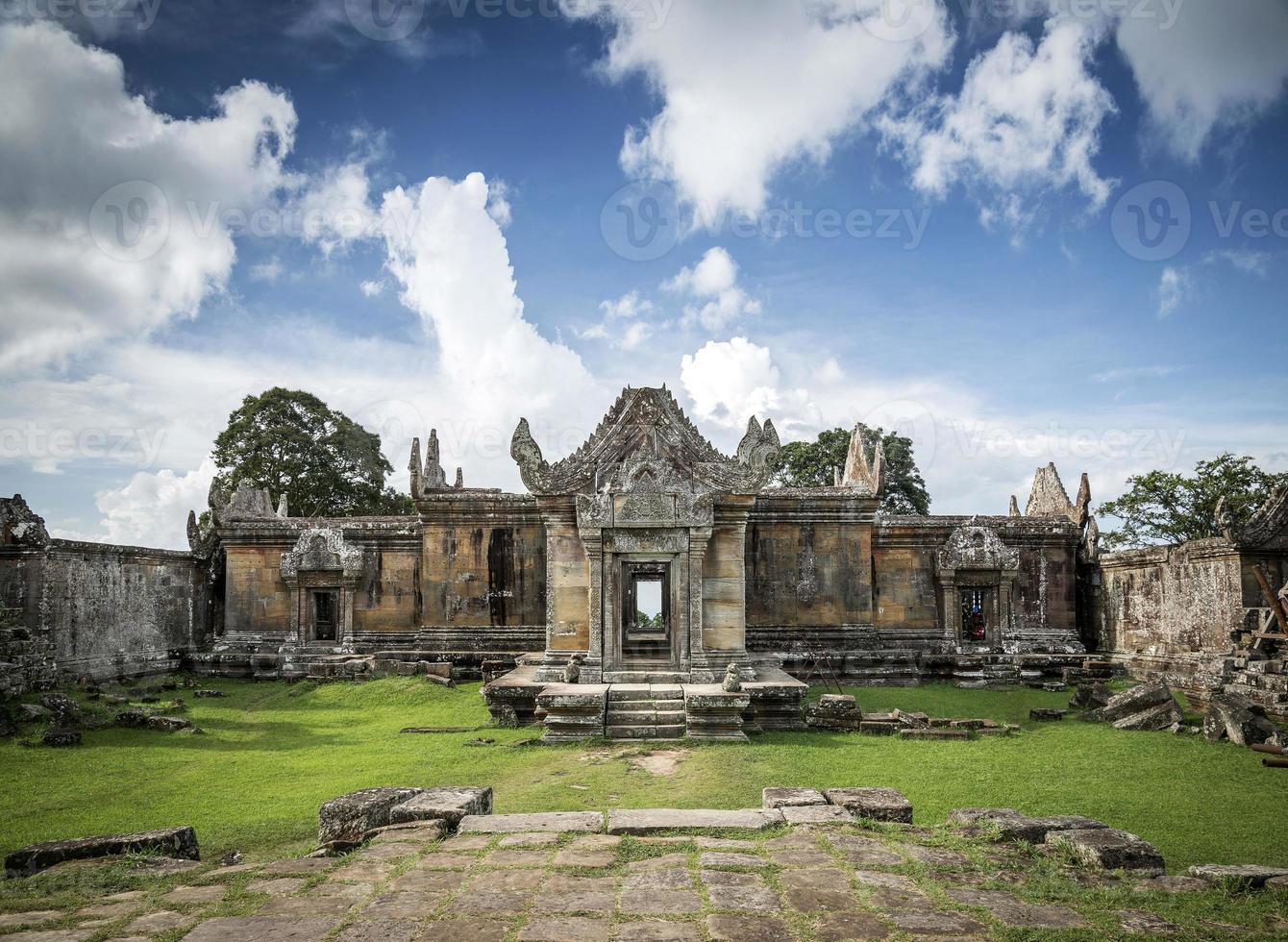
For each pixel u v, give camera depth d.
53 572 22.64
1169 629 23.95
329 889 6.65
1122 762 13.73
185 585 28.59
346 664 25.06
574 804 11.35
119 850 8.23
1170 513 36.47
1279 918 6.23
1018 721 18.30
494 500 26.53
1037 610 27.11
